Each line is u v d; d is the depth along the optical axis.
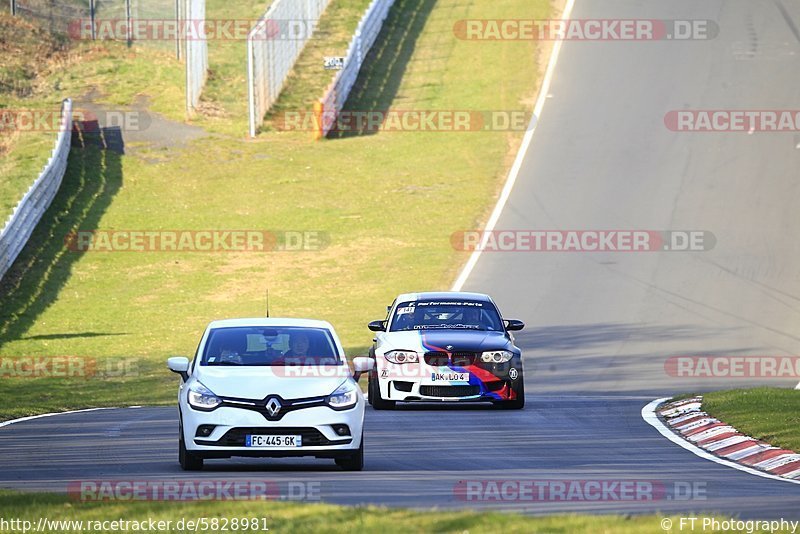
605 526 29.64
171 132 181.25
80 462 49.38
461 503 36.75
